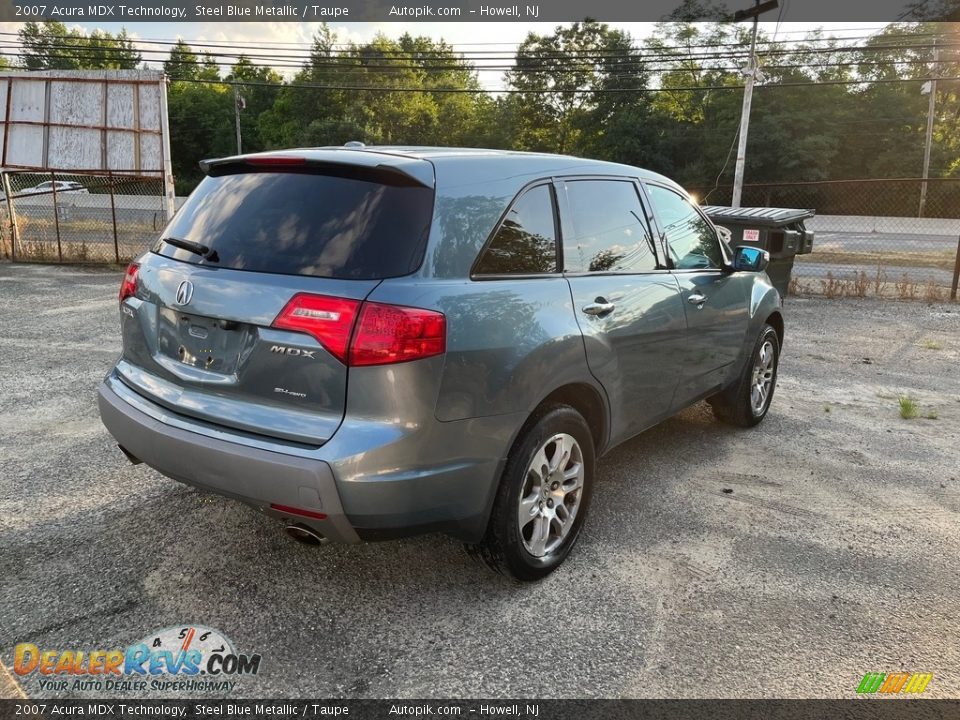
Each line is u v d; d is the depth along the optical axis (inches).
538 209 116.2
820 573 122.7
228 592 111.0
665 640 103.1
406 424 92.1
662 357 143.3
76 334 287.1
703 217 169.2
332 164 102.0
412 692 91.3
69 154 533.3
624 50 1894.7
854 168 2033.7
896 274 641.6
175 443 100.0
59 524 130.0
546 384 108.9
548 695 91.4
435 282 95.9
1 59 2063.2
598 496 152.5
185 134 2571.4
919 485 163.3
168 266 109.3
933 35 1190.3
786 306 427.2
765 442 190.5
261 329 95.4
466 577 118.1
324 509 90.7
